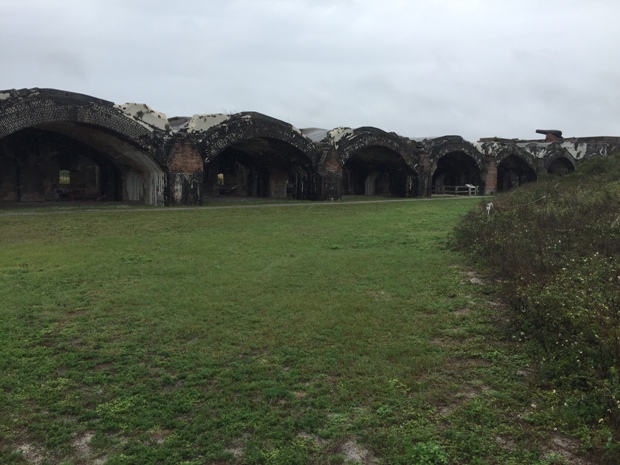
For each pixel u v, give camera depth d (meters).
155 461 3.85
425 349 5.77
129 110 21.62
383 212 20.67
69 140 24.72
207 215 18.91
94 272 9.52
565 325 5.35
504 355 5.55
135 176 26.11
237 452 3.97
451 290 8.08
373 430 4.18
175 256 11.11
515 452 3.83
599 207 11.55
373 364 5.37
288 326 6.53
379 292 8.11
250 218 18.20
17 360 5.58
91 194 26.91
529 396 4.64
